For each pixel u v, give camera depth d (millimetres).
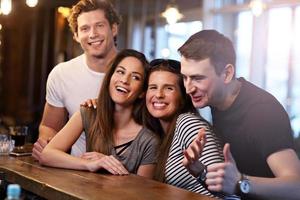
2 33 8109
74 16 2936
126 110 2414
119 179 2049
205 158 1995
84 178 2039
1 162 2377
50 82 3061
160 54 7402
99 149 2408
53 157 2303
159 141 2367
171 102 2344
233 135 2117
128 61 2404
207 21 7133
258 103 2039
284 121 1998
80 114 2500
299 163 1942
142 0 7496
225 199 2023
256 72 6711
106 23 2869
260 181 1822
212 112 2230
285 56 6438
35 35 8094
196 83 2033
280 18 6477
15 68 8211
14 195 1468
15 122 7090
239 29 6926
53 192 1831
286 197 1835
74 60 3061
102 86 2441
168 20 5949
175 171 2180
